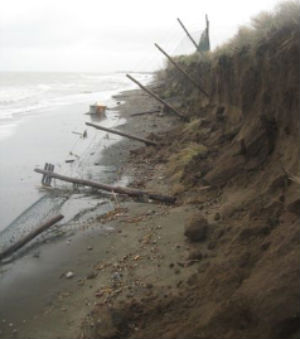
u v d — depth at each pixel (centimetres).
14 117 2677
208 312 480
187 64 2347
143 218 887
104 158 1490
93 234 841
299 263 448
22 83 8275
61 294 635
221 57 1475
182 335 457
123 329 515
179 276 621
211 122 1480
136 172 1266
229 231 693
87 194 1114
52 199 1088
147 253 720
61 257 759
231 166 956
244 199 784
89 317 562
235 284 506
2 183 1241
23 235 867
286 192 679
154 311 534
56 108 3225
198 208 876
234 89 1291
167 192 1037
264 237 589
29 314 594
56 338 530
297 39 800
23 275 705
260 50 998
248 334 413
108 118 2525
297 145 759
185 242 728
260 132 904
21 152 1647
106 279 657
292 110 798
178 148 1394
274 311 409
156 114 2367
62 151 1652
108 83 8750
